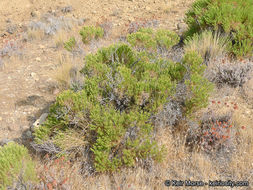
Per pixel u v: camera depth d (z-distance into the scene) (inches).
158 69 173.2
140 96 156.6
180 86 159.3
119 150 138.9
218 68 190.5
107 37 307.1
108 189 127.5
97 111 143.3
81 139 147.3
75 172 137.2
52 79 237.8
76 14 412.5
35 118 189.6
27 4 459.8
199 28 252.8
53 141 143.5
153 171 132.8
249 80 182.2
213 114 152.8
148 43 227.9
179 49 239.6
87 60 185.3
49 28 356.2
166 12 362.3
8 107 203.5
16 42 328.2
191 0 385.4
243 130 143.9
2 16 431.5
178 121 154.4
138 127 141.5
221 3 247.6
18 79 245.0
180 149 141.8
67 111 147.7
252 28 213.5
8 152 134.0
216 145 136.9
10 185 124.2
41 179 130.1
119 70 161.8
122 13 389.1
